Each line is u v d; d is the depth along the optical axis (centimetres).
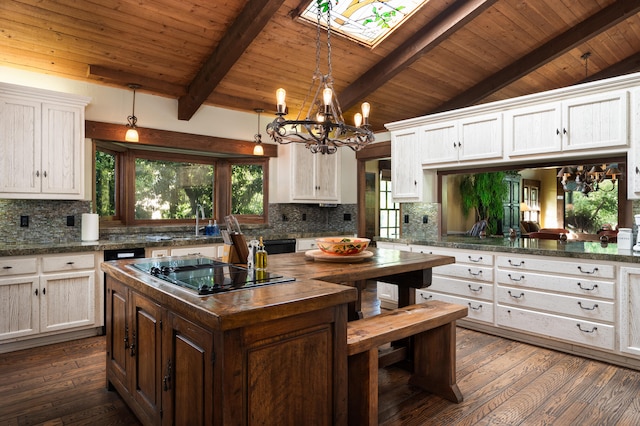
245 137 508
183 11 331
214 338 146
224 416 142
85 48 351
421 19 386
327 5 347
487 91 486
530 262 343
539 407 236
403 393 258
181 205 507
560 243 394
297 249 507
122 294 231
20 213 362
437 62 449
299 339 167
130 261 257
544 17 387
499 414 229
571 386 264
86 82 391
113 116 407
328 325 179
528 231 693
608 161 336
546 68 482
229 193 539
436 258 287
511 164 395
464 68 463
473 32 403
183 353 169
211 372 149
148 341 199
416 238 477
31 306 321
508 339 361
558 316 326
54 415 225
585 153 324
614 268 297
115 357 244
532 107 353
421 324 233
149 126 431
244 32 340
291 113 532
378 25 390
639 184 298
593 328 306
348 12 365
